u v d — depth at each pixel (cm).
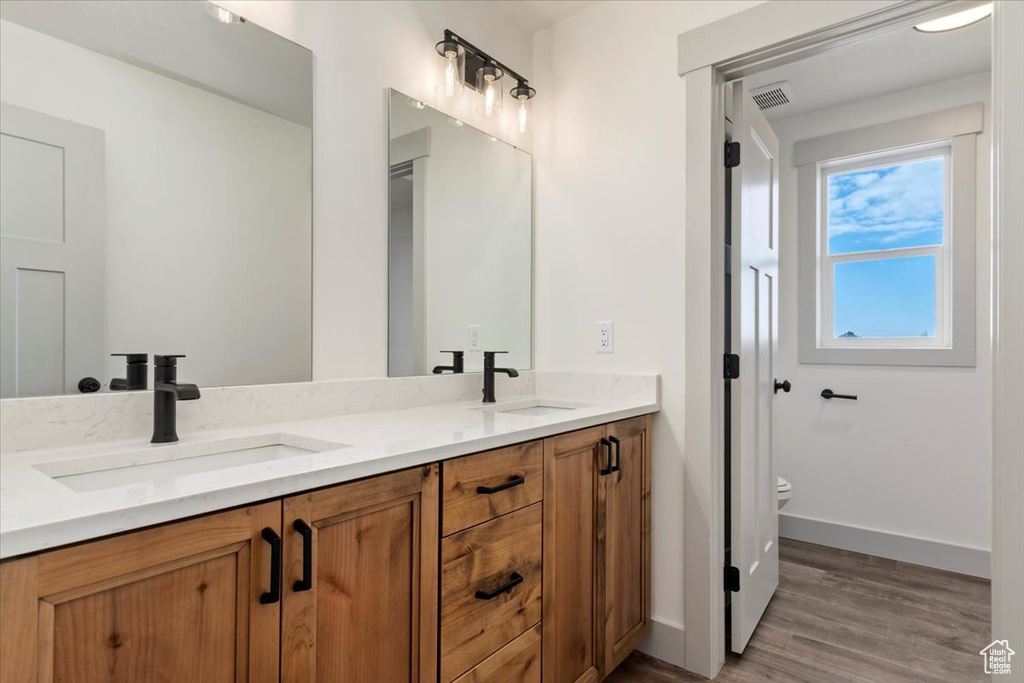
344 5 162
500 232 214
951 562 258
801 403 303
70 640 62
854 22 157
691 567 182
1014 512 122
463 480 114
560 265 221
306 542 83
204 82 132
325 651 88
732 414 189
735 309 188
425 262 184
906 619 212
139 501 68
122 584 66
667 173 191
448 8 195
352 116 163
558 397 217
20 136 106
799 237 305
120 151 119
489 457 121
